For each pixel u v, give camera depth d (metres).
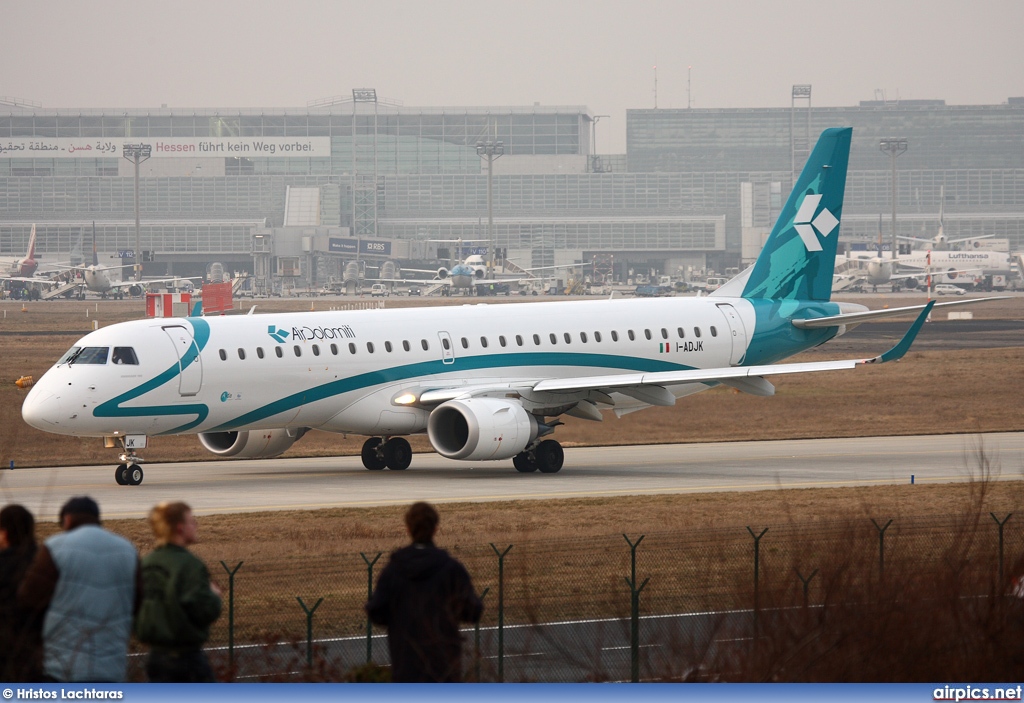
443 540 102.69
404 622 53.94
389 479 166.38
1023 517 107.75
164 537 53.12
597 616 75.56
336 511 129.75
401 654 53.97
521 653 68.81
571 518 122.62
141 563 53.56
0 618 53.12
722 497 140.00
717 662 60.12
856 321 198.38
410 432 175.62
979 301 168.88
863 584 63.12
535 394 175.00
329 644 72.56
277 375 161.62
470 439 161.00
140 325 156.12
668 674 60.69
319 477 169.50
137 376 151.75
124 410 151.88
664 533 102.94
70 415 149.50
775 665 59.19
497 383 176.50
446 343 176.00
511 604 79.00
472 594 54.78
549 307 188.50
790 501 135.50
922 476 164.00
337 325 168.88
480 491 150.25
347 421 170.00
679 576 85.75
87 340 154.75
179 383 154.38
